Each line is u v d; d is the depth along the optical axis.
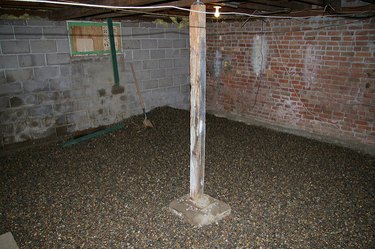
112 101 5.68
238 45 5.93
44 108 4.86
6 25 4.26
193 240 2.61
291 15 4.85
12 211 3.04
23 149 4.68
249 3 3.91
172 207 2.99
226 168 4.02
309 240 2.60
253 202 3.19
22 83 4.55
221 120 6.35
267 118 5.81
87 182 3.63
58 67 4.87
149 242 2.58
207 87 6.88
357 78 4.40
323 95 4.86
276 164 4.14
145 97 6.19
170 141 5.02
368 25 4.14
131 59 5.77
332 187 3.51
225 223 2.83
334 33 4.51
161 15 5.41
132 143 4.91
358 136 4.59
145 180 3.68
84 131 5.41
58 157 4.39
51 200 3.24
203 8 2.55
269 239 2.61
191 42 2.64
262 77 5.68
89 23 5.05
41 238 2.63
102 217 2.93
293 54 5.09
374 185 3.55
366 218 2.90
